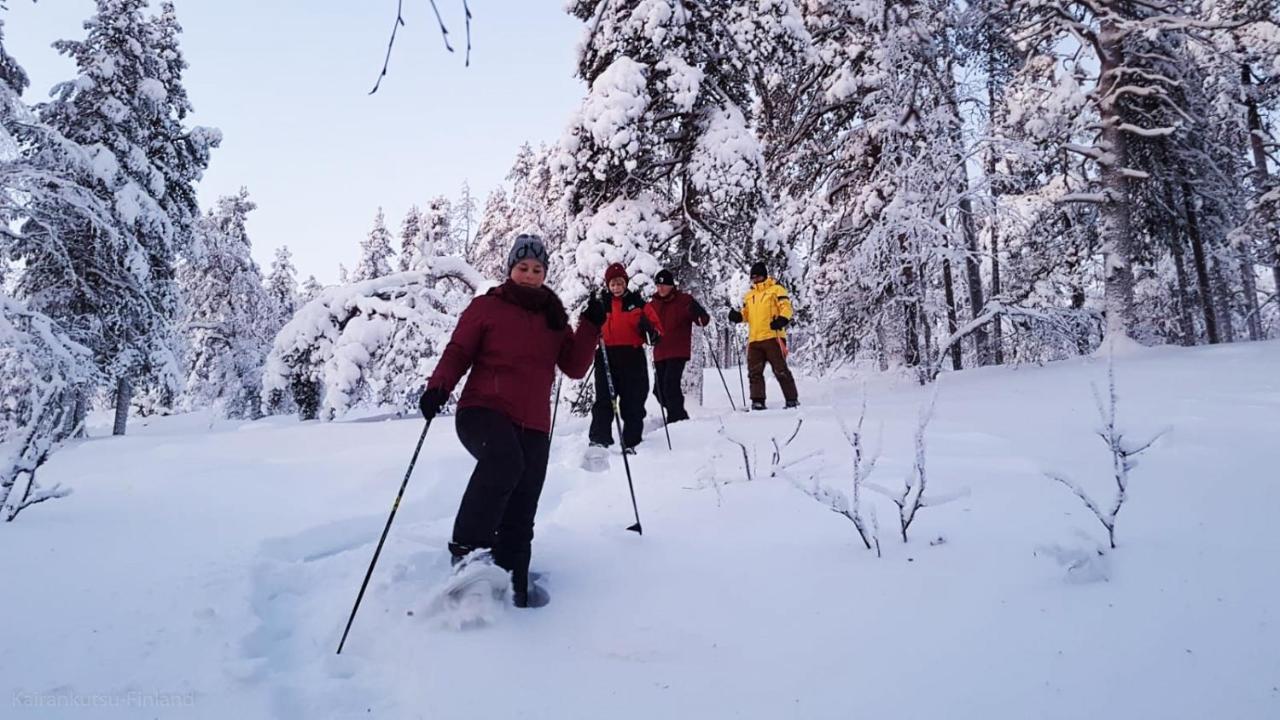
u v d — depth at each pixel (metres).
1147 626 1.81
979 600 2.07
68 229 15.58
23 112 11.53
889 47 8.51
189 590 2.49
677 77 8.76
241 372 27.75
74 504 3.89
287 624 2.47
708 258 9.57
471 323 2.71
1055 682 1.62
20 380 9.98
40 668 1.89
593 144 9.15
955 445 4.36
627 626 2.20
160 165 19.11
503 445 2.57
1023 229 12.70
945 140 9.48
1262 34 14.22
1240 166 16.17
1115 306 11.99
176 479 4.68
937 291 10.84
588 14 9.75
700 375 9.55
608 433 5.30
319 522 3.55
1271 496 2.70
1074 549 2.17
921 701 1.61
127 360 17.05
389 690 1.92
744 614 2.20
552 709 1.74
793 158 13.56
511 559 2.59
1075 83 12.58
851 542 2.70
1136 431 4.38
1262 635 1.69
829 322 13.23
